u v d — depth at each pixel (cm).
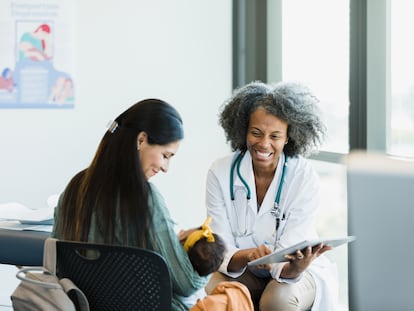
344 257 275
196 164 360
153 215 142
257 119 208
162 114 149
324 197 291
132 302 129
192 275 146
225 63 360
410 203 61
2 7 341
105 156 146
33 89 345
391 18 252
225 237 214
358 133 256
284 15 346
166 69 355
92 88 349
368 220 63
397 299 61
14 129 346
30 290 132
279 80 351
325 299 205
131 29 351
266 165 211
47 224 206
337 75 281
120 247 125
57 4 344
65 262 133
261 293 211
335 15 283
